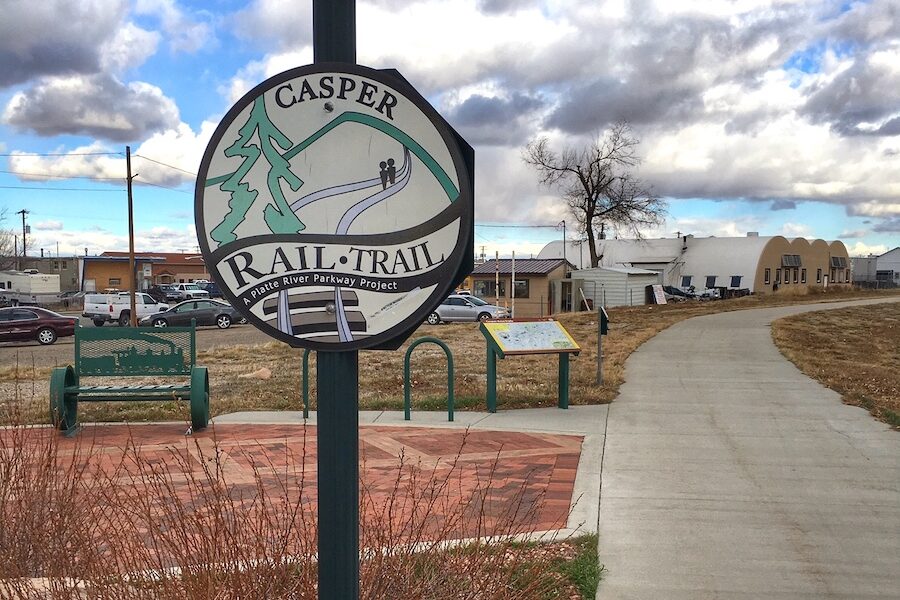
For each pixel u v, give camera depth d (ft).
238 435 25.23
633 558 14.47
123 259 239.91
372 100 7.32
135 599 9.21
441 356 53.88
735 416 28.96
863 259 314.14
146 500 11.14
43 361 62.49
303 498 16.76
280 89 7.39
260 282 7.42
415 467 20.26
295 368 47.75
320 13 7.43
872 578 13.66
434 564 10.56
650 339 63.46
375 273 7.35
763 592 13.03
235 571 8.87
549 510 16.93
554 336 30.35
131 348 26.23
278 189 7.39
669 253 209.56
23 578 10.34
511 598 10.61
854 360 52.08
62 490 12.34
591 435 25.35
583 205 195.11
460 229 7.25
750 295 173.47
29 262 292.61
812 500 18.30
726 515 17.11
